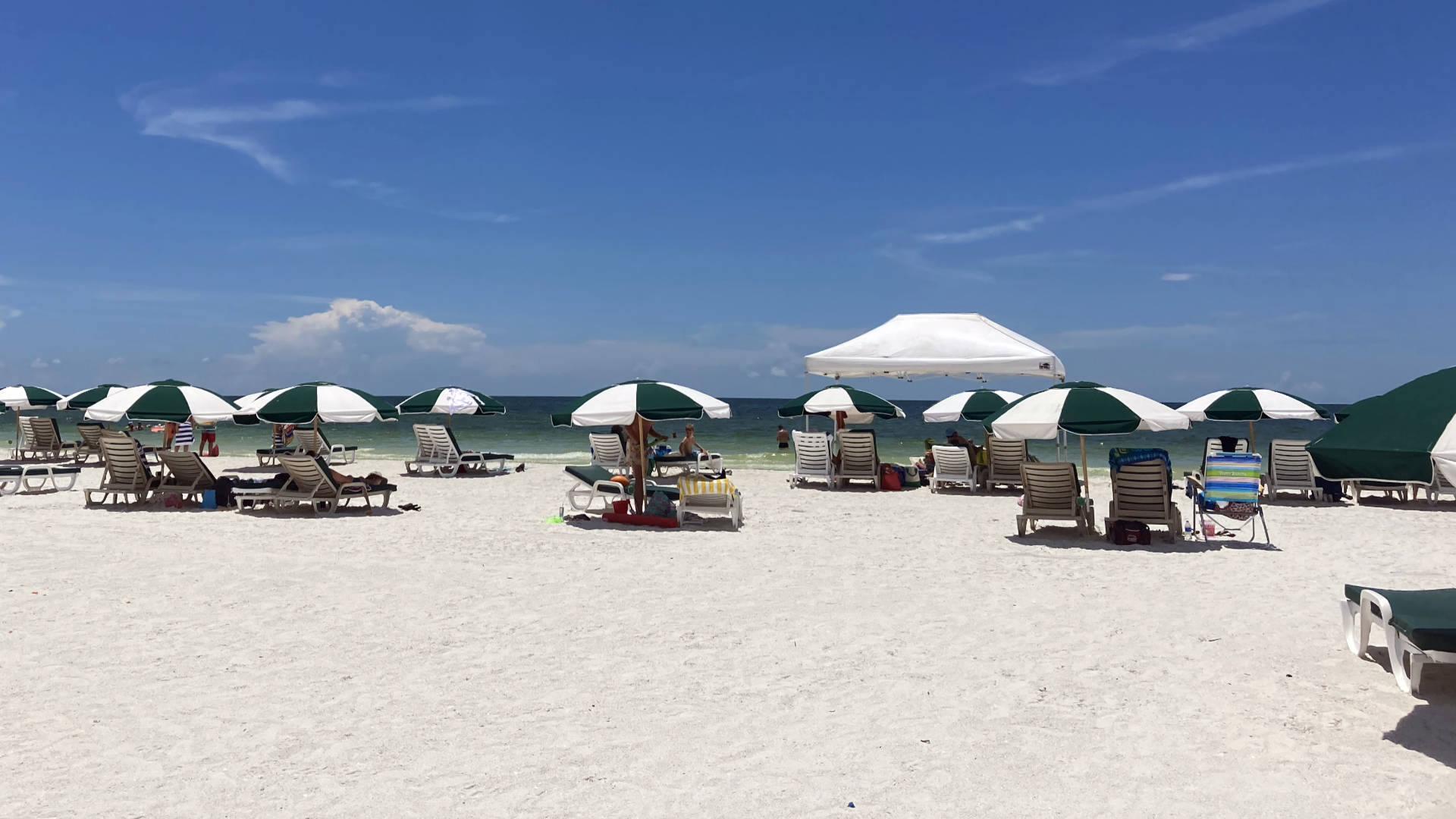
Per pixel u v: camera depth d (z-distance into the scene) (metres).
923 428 50.53
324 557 8.41
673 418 10.02
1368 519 11.34
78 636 5.62
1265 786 3.50
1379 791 3.46
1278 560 8.42
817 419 52.59
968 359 10.29
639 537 9.73
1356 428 3.18
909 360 10.30
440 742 3.93
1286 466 13.38
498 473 17.72
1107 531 9.53
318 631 5.78
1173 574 7.75
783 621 6.09
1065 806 3.33
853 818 3.23
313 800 3.36
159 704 4.40
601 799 3.37
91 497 12.95
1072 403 9.15
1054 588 7.18
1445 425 2.90
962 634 5.76
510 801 3.36
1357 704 4.42
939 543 9.38
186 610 6.33
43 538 9.41
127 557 8.32
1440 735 4.02
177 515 11.24
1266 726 4.14
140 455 11.92
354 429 47.47
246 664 5.07
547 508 12.19
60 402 19.69
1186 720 4.21
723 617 6.21
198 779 3.54
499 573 7.72
